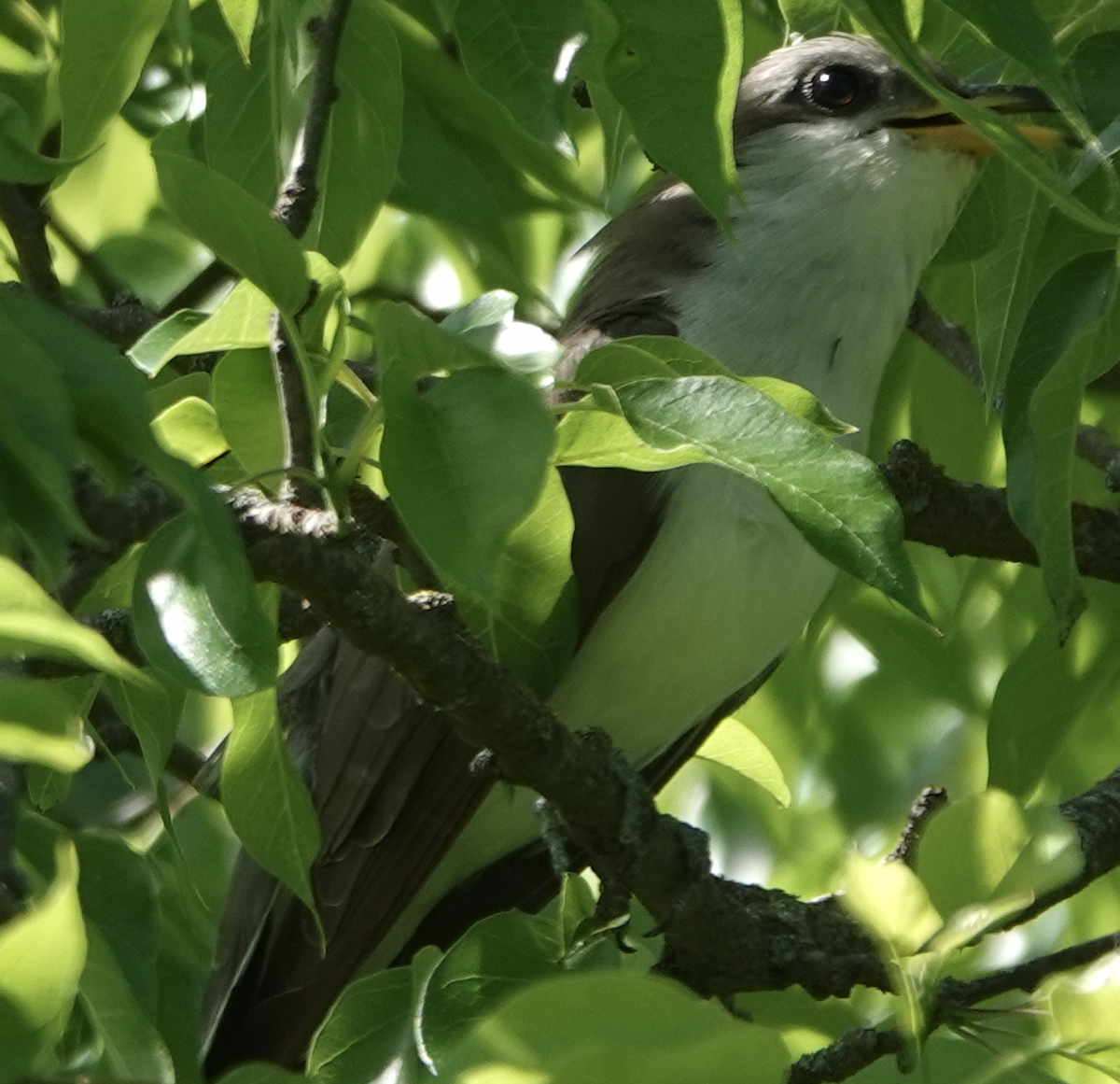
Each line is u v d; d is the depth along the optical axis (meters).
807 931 6.84
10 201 6.75
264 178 6.66
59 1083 3.92
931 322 9.20
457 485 4.15
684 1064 3.32
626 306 8.40
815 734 10.49
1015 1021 5.44
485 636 5.60
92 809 9.98
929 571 9.62
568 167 8.77
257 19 6.62
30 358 3.18
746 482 7.94
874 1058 5.78
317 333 4.80
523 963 5.70
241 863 8.05
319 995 7.62
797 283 8.39
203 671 4.41
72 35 5.61
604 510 7.91
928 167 8.52
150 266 11.30
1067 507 5.71
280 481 5.24
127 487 4.32
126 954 5.71
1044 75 4.79
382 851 7.75
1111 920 9.84
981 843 4.93
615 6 5.00
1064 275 5.89
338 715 7.92
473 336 5.52
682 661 8.22
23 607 3.11
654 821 6.29
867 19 4.90
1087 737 9.70
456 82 8.61
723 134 5.05
